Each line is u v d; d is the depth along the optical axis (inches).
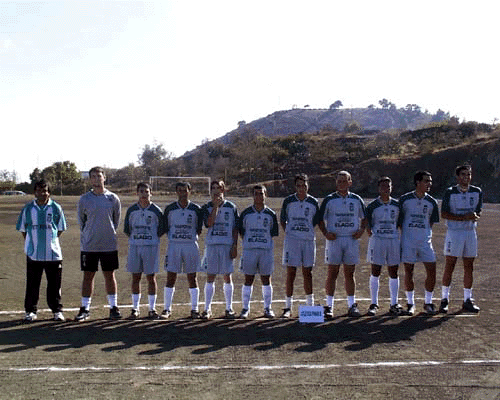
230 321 295.3
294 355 235.5
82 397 189.0
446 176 2155.5
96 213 296.2
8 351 239.6
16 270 463.8
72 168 2970.0
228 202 311.6
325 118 6574.8
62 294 369.1
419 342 253.9
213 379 206.7
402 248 312.5
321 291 379.9
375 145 2861.7
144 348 244.8
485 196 1962.4
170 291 305.4
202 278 433.7
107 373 212.5
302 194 307.9
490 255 543.8
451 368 218.4
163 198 1795.0
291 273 308.2
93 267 298.8
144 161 3639.3
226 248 305.3
